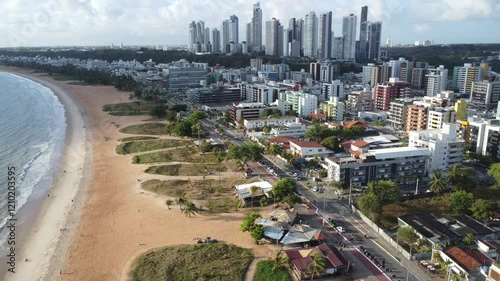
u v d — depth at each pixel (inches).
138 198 7096.5
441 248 5054.1
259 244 5452.8
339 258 4879.4
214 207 6648.6
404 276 4699.8
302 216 6299.2
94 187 7711.6
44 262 5191.9
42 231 6023.6
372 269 4845.0
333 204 6752.0
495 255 5032.0
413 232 5295.3
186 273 4741.6
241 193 6948.8
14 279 4847.4
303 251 5044.3
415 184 7746.1
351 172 7524.6
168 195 7175.2
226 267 4852.4
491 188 7298.2
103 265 5054.1
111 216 6427.2
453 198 6299.2
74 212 6619.1
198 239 5585.6
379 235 5689.0
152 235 5757.9
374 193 6530.5
